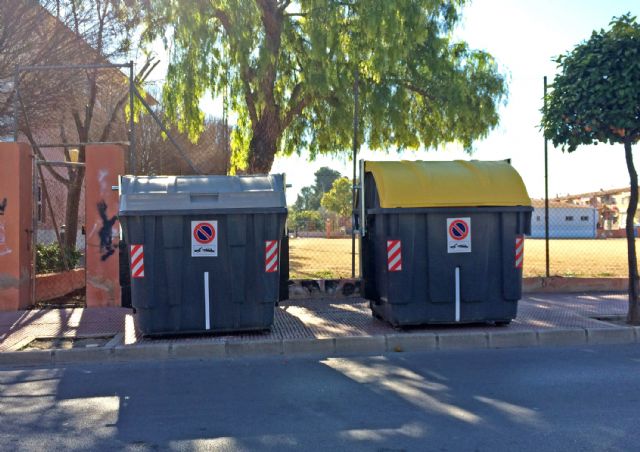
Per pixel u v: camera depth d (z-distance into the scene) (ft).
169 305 24.70
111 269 33.35
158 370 21.81
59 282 38.55
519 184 26.86
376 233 27.63
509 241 26.61
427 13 39.73
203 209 24.62
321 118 45.16
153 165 69.87
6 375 21.27
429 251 26.11
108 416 16.62
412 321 26.21
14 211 32.32
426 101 45.34
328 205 167.84
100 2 43.91
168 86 42.47
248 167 40.96
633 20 26.27
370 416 16.34
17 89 33.40
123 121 62.75
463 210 26.09
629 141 27.37
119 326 27.91
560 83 27.61
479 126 45.55
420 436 14.78
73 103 45.55
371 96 41.42
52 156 65.82
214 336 25.45
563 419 15.96
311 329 26.73
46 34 41.88
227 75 41.52
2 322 28.96
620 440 14.42
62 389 19.40
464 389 18.90
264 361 23.07
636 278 27.99
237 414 16.66
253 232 25.05
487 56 46.78
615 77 25.77
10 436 15.12
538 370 21.31
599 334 26.22
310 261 63.46
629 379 20.02
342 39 39.04
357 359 23.30
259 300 25.17
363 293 28.66
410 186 26.16
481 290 26.40
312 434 15.01
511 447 14.02
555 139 28.27
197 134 44.21
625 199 210.18
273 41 39.83
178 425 15.80
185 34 37.86
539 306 32.63
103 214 33.24
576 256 73.82
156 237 24.59
